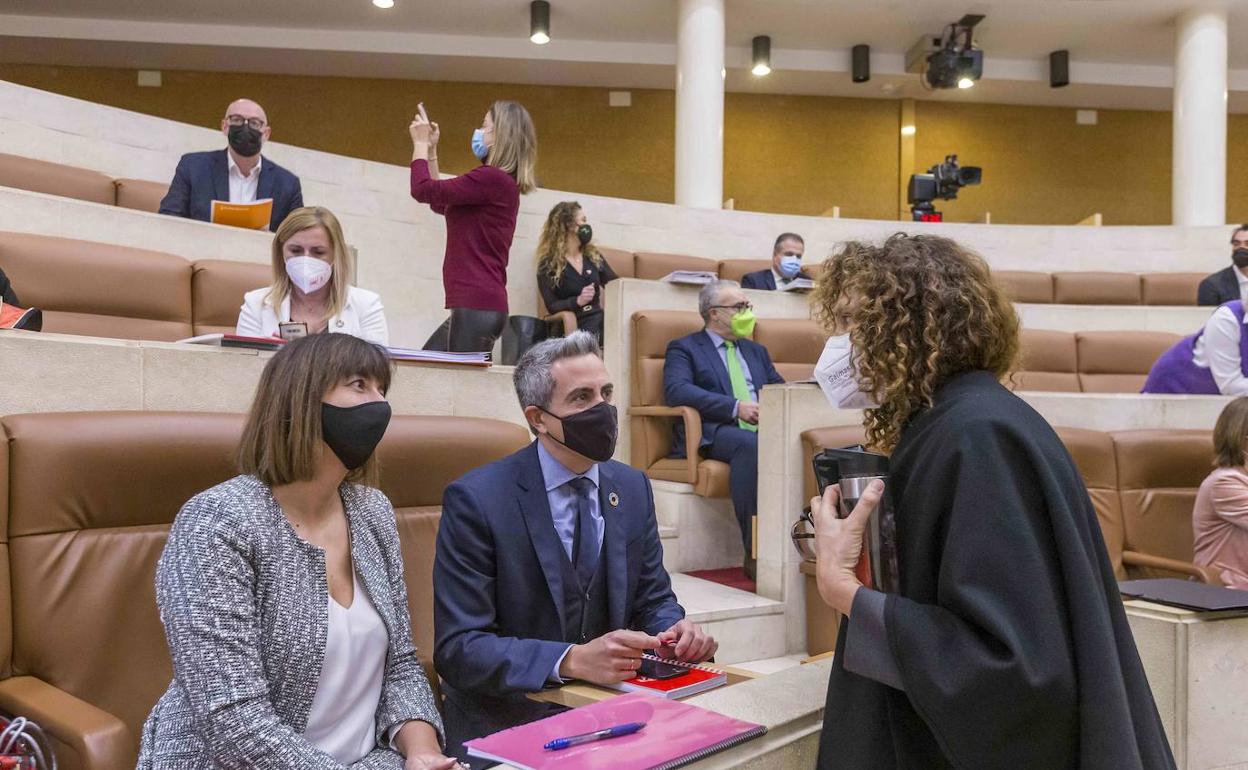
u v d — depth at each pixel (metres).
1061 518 0.97
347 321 2.68
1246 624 1.81
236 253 3.60
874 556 1.08
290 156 4.98
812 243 6.62
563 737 1.11
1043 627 0.93
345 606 1.34
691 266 5.90
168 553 1.22
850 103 9.38
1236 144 9.57
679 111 7.29
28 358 1.68
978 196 9.45
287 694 1.24
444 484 1.98
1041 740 0.93
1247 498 2.73
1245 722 1.81
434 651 1.62
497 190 3.38
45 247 2.88
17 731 1.25
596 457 1.71
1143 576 3.05
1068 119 9.55
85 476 1.52
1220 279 5.56
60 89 8.30
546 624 1.68
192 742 1.20
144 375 1.82
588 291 4.90
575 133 9.05
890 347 1.13
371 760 1.29
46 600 1.45
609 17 7.96
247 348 1.95
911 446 1.10
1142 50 8.59
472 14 7.89
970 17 7.86
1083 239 6.97
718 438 3.59
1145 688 1.03
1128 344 5.11
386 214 5.29
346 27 8.09
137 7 7.67
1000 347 1.13
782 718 1.20
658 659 1.58
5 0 7.51
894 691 1.08
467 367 2.31
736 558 3.79
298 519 1.33
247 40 7.98
